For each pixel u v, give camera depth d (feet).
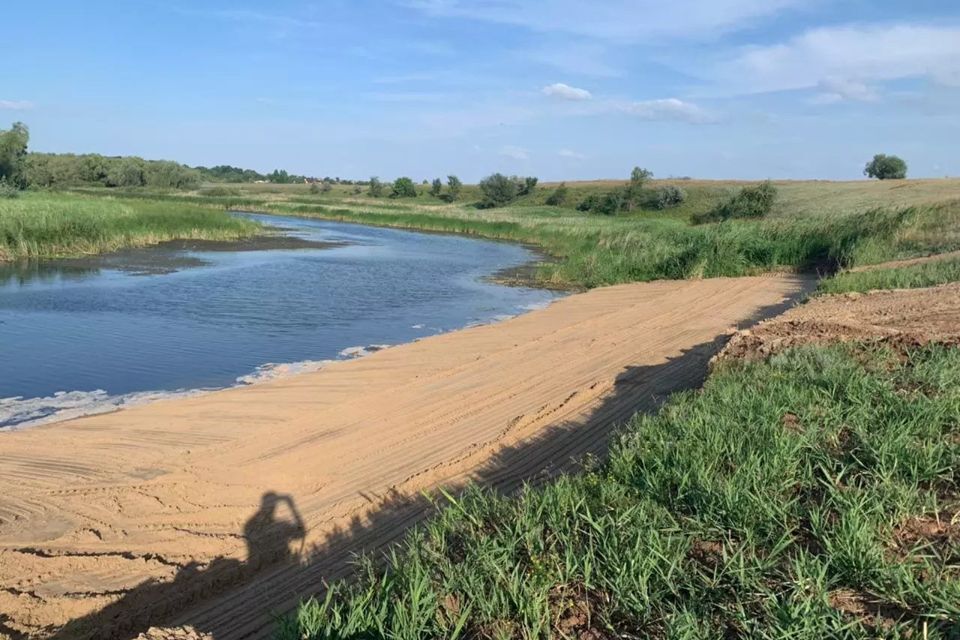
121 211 117.80
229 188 338.95
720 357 29.76
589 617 12.48
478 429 28.04
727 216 166.20
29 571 17.93
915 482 15.31
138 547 19.13
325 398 32.96
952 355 24.14
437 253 116.98
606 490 16.46
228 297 64.39
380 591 12.83
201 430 28.43
